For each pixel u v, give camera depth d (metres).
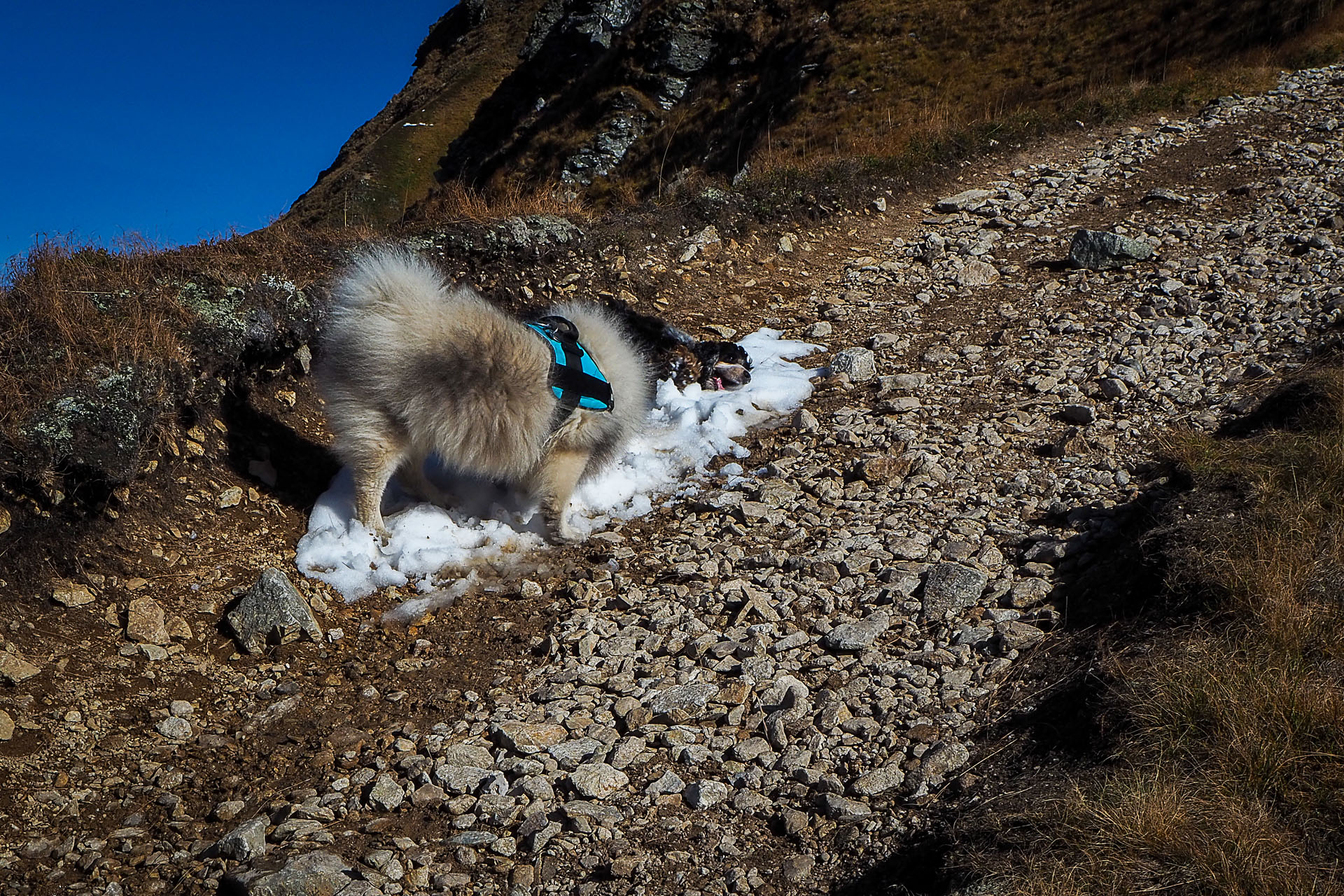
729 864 3.27
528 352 5.20
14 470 4.50
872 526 5.54
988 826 3.01
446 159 47.66
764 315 9.28
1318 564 3.79
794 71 32.66
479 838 3.41
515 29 62.78
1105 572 4.49
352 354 5.09
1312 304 7.96
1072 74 26.83
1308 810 2.78
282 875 3.13
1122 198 12.09
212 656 4.58
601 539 5.76
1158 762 3.02
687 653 4.55
